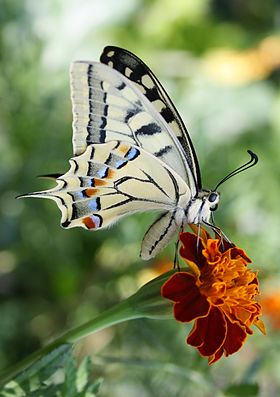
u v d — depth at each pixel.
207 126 0.56
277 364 0.48
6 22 0.52
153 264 0.52
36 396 0.38
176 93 0.58
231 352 0.38
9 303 0.53
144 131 0.39
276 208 0.54
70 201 0.39
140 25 0.63
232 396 0.42
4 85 0.52
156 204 0.39
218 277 0.38
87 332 0.38
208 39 0.69
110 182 0.39
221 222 0.52
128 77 0.39
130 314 0.38
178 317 0.37
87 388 0.38
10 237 0.52
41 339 0.52
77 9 0.55
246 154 0.56
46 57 0.53
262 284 0.48
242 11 0.86
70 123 0.53
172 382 0.47
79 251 0.53
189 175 0.39
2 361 0.51
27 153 0.52
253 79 0.62
